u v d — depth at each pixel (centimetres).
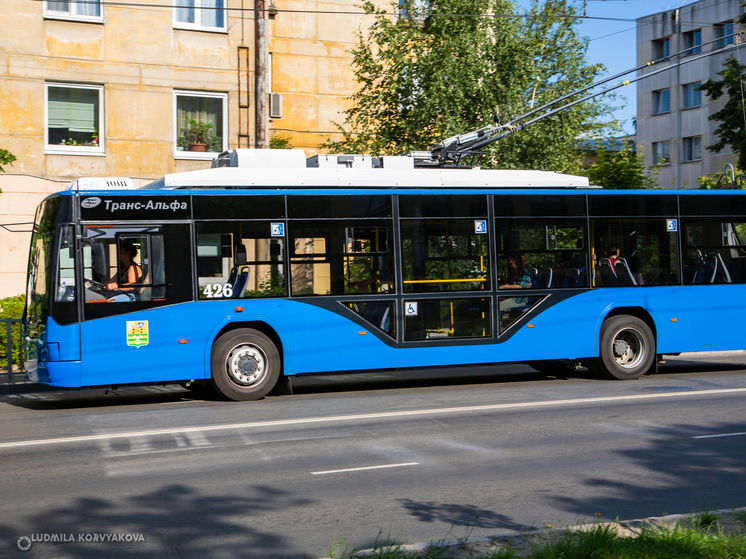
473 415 1024
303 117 2381
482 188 1339
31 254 1220
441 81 1916
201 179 1220
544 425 948
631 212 1404
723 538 479
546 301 1350
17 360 1481
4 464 779
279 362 1219
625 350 1399
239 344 1198
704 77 4362
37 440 901
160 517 592
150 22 2080
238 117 2184
